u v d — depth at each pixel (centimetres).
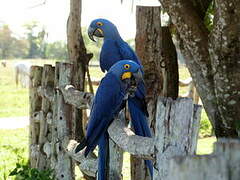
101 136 371
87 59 648
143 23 472
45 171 542
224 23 384
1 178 650
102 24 514
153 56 474
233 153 139
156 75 476
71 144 516
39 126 730
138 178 484
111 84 373
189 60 473
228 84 402
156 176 256
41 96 704
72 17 640
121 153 399
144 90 414
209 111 459
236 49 390
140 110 414
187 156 138
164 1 447
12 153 837
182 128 237
